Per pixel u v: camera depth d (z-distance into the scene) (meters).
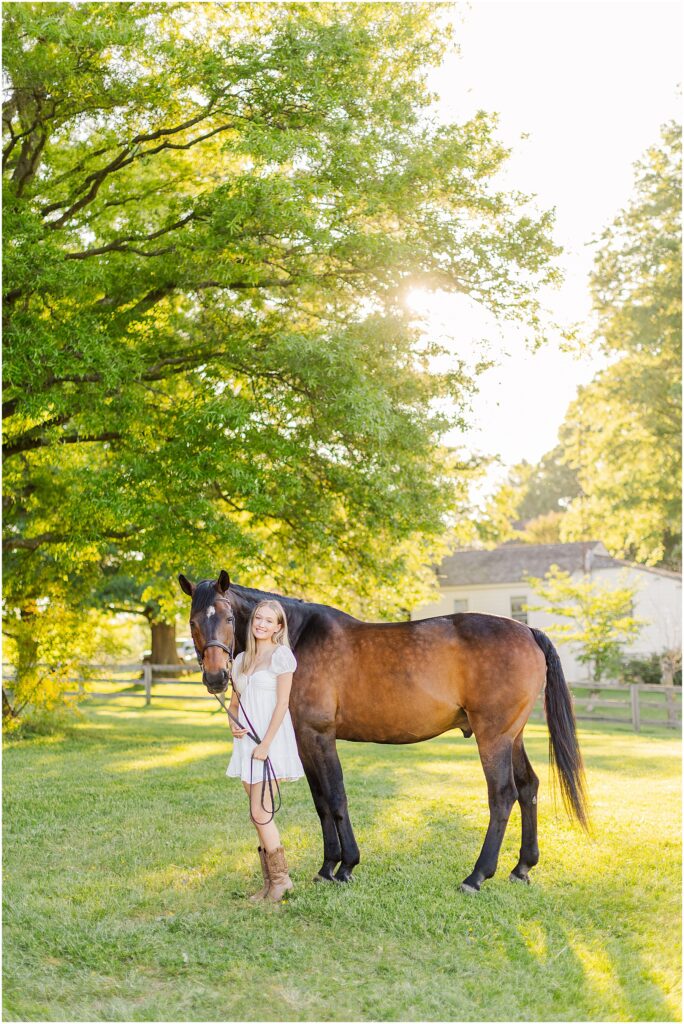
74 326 8.85
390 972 3.87
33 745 11.82
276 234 9.78
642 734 16.28
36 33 8.21
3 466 11.23
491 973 3.88
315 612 5.44
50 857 5.73
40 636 12.50
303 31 9.31
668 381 25.94
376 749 12.06
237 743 4.93
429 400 11.46
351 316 10.86
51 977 3.81
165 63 9.27
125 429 9.95
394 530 10.68
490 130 11.85
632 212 26.22
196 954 4.04
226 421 9.14
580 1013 3.50
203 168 12.09
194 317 11.64
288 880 4.86
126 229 11.42
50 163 11.21
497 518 18.98
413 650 5.18
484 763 5.07
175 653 30.58
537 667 5.17
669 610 27.59
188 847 5.92
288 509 10.75
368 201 9.74
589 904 4.78
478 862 4.99
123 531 11.07
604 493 28.19
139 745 11.84
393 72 11.25
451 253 10.84
